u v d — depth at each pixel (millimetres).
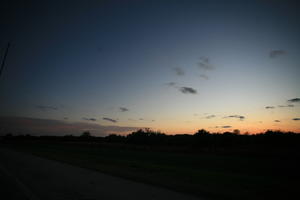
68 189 7637
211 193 7406
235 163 23984
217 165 21750
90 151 41500
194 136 66688
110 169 13570
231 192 7723
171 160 26469
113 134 111438
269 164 22875
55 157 22531
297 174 15789
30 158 20906
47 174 11164
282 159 29984
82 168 13805
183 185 8727
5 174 11102
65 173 11555
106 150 46875
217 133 66938
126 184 8664
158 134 80125
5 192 7070
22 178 9891
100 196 6711
